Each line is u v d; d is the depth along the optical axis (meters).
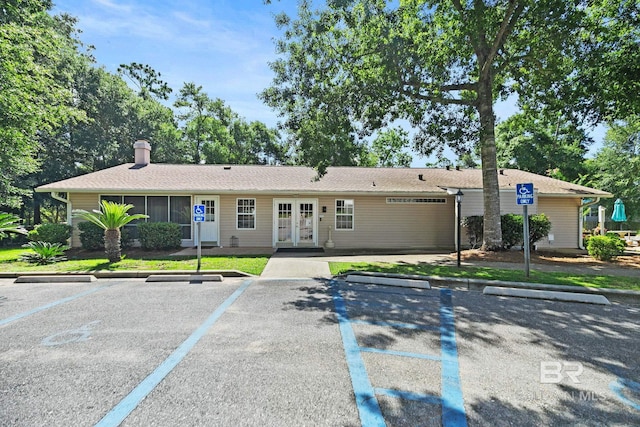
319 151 10.88
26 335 4.15
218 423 2.38
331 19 10.18
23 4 12.80
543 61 10.63
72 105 22.12
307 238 13.98
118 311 5.21
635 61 9.70
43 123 12.05
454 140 10.79
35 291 6.56
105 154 25.41
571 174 26.56
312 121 10.80
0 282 7.43
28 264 8.99
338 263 9.62
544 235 11.84
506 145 27.84
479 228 12.67
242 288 6.82
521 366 3.37
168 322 4.68
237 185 13.61
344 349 3.76
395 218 14.14
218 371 3.21
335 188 13.70
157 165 15.89
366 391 2.86
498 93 12.76
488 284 6.90
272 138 33.56
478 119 10.86
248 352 3.67
